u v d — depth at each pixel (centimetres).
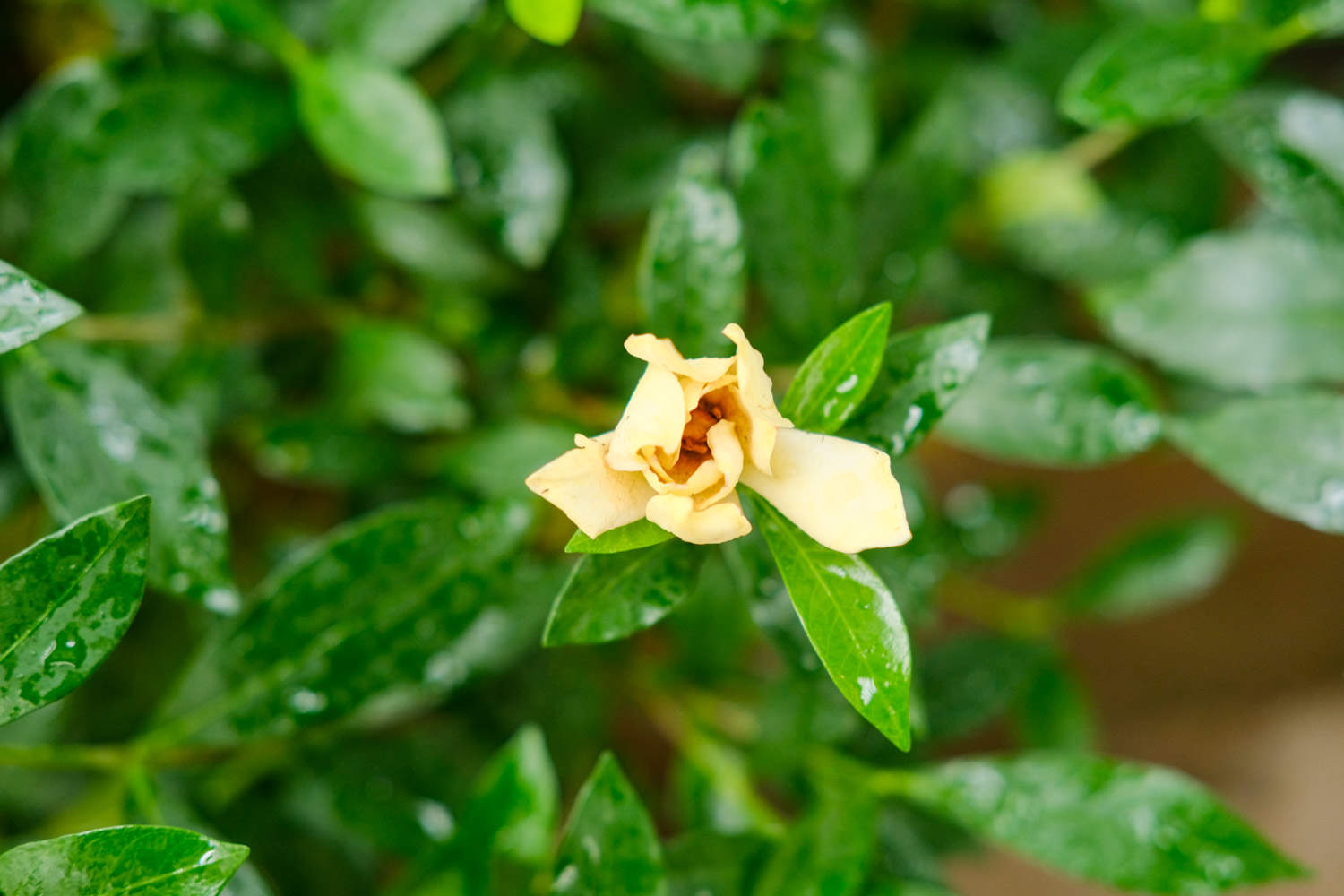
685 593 45
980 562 63
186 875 44
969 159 60
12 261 52
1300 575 82
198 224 53
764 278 50
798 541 44
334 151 50
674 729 59
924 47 63
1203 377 55
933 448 77
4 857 43
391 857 58
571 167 58
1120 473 81
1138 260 59
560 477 42
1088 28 58
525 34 56
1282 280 54
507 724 58
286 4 53
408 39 52
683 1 48
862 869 50
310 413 54
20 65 59
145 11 53
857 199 56
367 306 57
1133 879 49
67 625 44
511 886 50
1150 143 59
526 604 52
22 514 56
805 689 52
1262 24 50
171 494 48
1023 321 64
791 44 55
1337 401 50
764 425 42
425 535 49
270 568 57
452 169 54
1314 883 77
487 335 56
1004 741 79
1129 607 61
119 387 48
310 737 52
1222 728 83
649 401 42
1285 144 52
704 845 51
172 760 52
